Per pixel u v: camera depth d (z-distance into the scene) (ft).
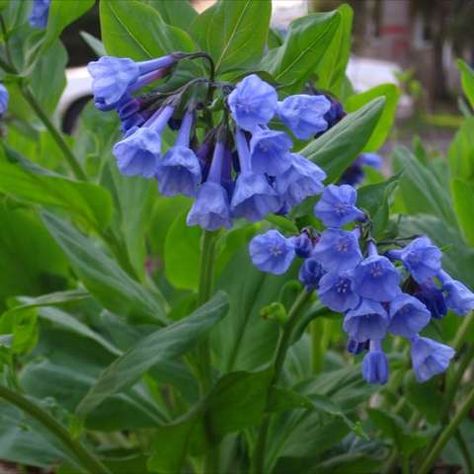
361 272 1.02
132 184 1.71
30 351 1.49
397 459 1.55
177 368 1.46
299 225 1.27
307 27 1.28
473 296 1.09
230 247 1.67
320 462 1.51
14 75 1.53
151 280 2.05
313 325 1.68
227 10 1.26
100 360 1.55
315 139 1.34
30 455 1.44
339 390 1.45
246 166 1.02
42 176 1.41
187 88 1.10
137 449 1.68
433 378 1.45
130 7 1.28
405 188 1.73
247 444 1.60
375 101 1.26
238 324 1.53
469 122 1.73
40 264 1.78
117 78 1.07
